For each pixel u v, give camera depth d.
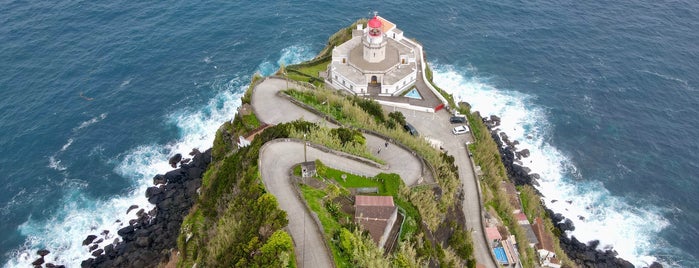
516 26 178.38
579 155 136.25
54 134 133.75
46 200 119.94
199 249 90.44
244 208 79.69
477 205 106.31
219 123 141.25
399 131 113.19
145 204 119.88
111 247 109.62
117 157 130.75
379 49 137.62
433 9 186.25
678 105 147.38
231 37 169.00
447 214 95.75
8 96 141.25
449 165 107.50
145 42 163.00
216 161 120.94
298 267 71.12
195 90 150.25
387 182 89.38
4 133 132.12
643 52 164.62
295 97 125.81
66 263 107.75
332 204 82.00
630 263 111.56
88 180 124.88
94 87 147.00
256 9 182.25
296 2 187.75
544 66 162.62
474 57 166.62
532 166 133.50
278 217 74.25
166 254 103.69
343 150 98.69
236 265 67.69
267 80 135.25
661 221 120.75
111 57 156.50
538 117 146.62
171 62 157.62
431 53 167.62
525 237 103.62
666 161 133.38
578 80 157.12
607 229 119.44
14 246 111.00
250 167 91.25
